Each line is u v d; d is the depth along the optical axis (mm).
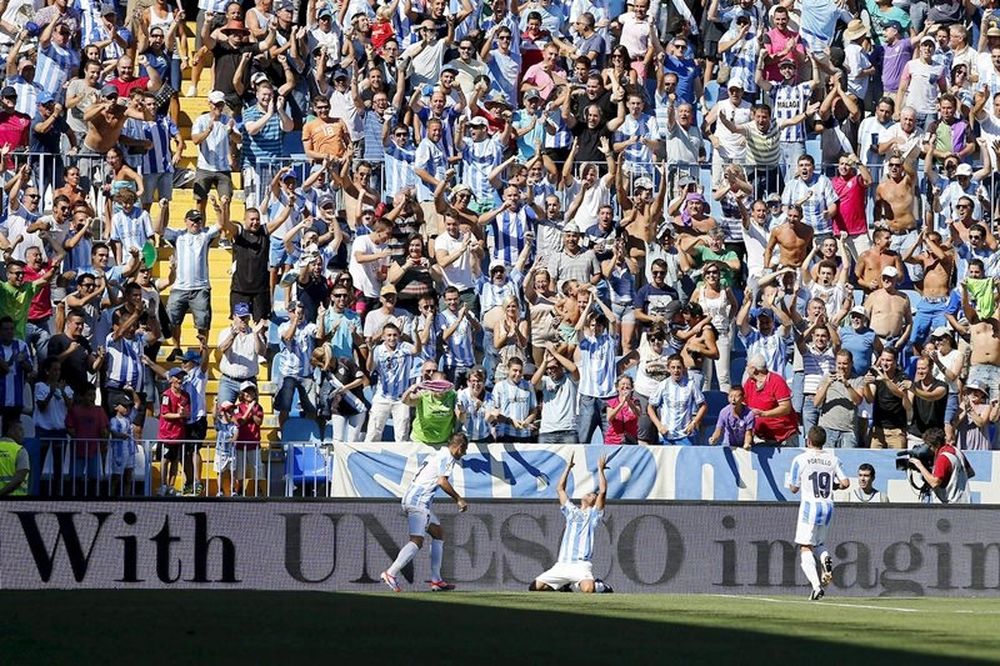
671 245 54906
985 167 58719
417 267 51906
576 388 50750
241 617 29781
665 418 49969
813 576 40750
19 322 47938
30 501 43469
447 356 51500
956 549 46188
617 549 45688
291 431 50250
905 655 23828
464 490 47500
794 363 52969
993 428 52031
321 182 55719
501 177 57469
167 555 44188
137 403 47969
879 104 58938
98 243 50875
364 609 32469
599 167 57656
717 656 23422
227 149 56219
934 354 51719
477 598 37688
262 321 50906
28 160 53438
